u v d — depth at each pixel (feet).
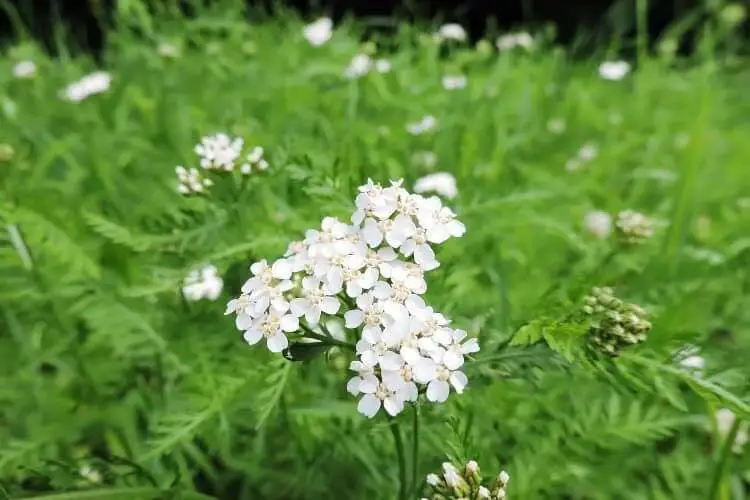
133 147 0.89
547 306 0.48
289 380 0.55
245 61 1.21
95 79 1.00
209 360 0.55
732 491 0.60
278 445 0.62
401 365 0.39
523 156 1.02
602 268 0.65
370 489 0.59
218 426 0.56
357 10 2.07
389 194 0.43
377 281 0.41
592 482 0.60
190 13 1.50
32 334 0.71
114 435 0.60
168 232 0.55
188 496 0.46
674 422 0.56
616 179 1.01
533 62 1.43
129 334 0.62
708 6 1.57
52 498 0.43
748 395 0.42
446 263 0.54
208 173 0.55
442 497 0.42
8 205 0.58
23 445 0.57
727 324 0.72
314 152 0.71
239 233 0.55
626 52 1.85
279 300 0.41
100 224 0.56
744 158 1.09
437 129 0.93
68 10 1.82
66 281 0.66
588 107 1.20
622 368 0.42
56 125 1.01
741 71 1.55
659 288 0.64
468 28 2.33
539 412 0.59
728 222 0.90
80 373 0.66
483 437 0.57
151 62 1.13
